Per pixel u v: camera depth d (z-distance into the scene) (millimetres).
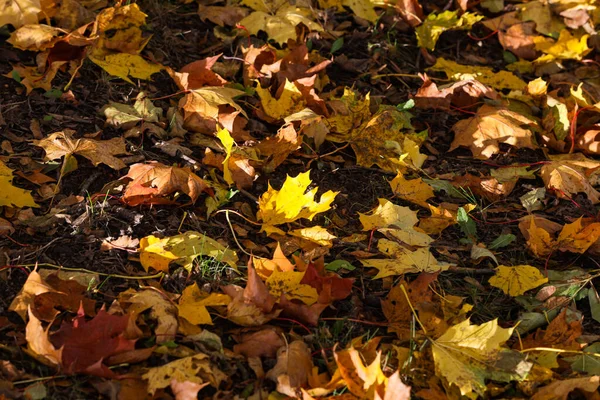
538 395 2564
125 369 2508
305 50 3961
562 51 4465
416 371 2625
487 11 4746
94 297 2771
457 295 3031
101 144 3328
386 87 4113
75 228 3021
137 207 3162
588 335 2918
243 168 3354
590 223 3404
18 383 2393
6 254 2857
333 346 2668
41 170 3254
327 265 2992
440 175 3635
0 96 3531
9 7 3740
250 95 3850
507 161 3779
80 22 3930
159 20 4172
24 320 2596
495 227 3410
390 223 3188
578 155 3775
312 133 3600
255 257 3035
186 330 2658
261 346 2625
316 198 3391
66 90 3633
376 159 3627
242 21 4160
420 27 4367
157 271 2908
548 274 3137
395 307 2869
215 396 2453
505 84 4195
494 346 2598
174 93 3791
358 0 4445
